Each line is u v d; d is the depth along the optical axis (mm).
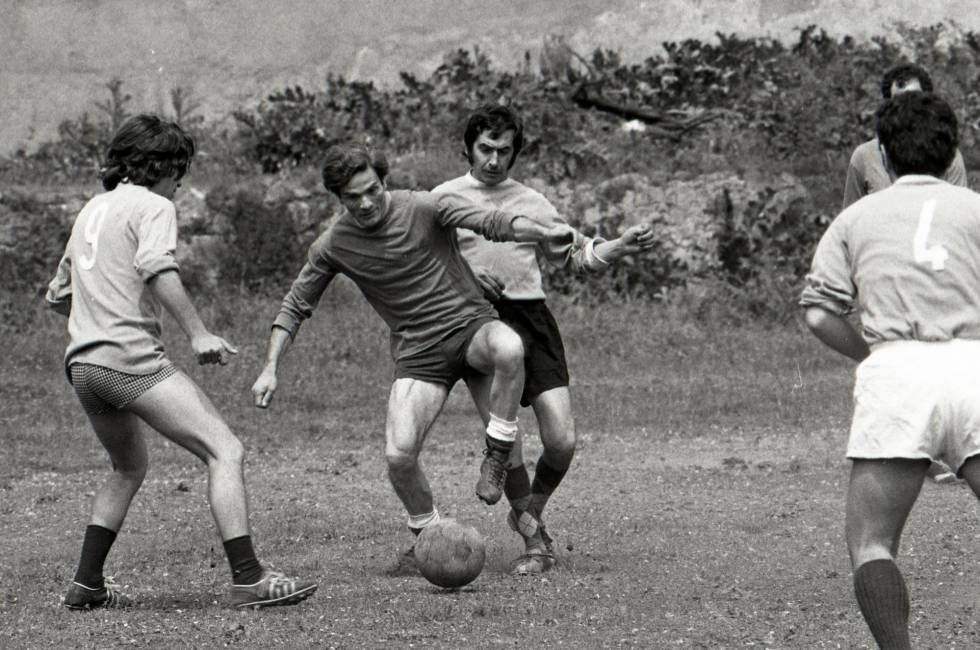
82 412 18156
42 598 8297
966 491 11906
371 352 22484
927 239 5961
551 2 33344
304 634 7062
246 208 26359
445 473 13789
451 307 8664
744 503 11812
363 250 8625
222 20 33625
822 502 11773
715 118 29766
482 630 7191
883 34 32812
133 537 10523
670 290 25844
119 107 31953
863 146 11828
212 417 7672
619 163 28094
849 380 20312
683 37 32938
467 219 8398
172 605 7977
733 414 17688
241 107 33469
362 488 13008
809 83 29609
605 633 7117
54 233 26078
